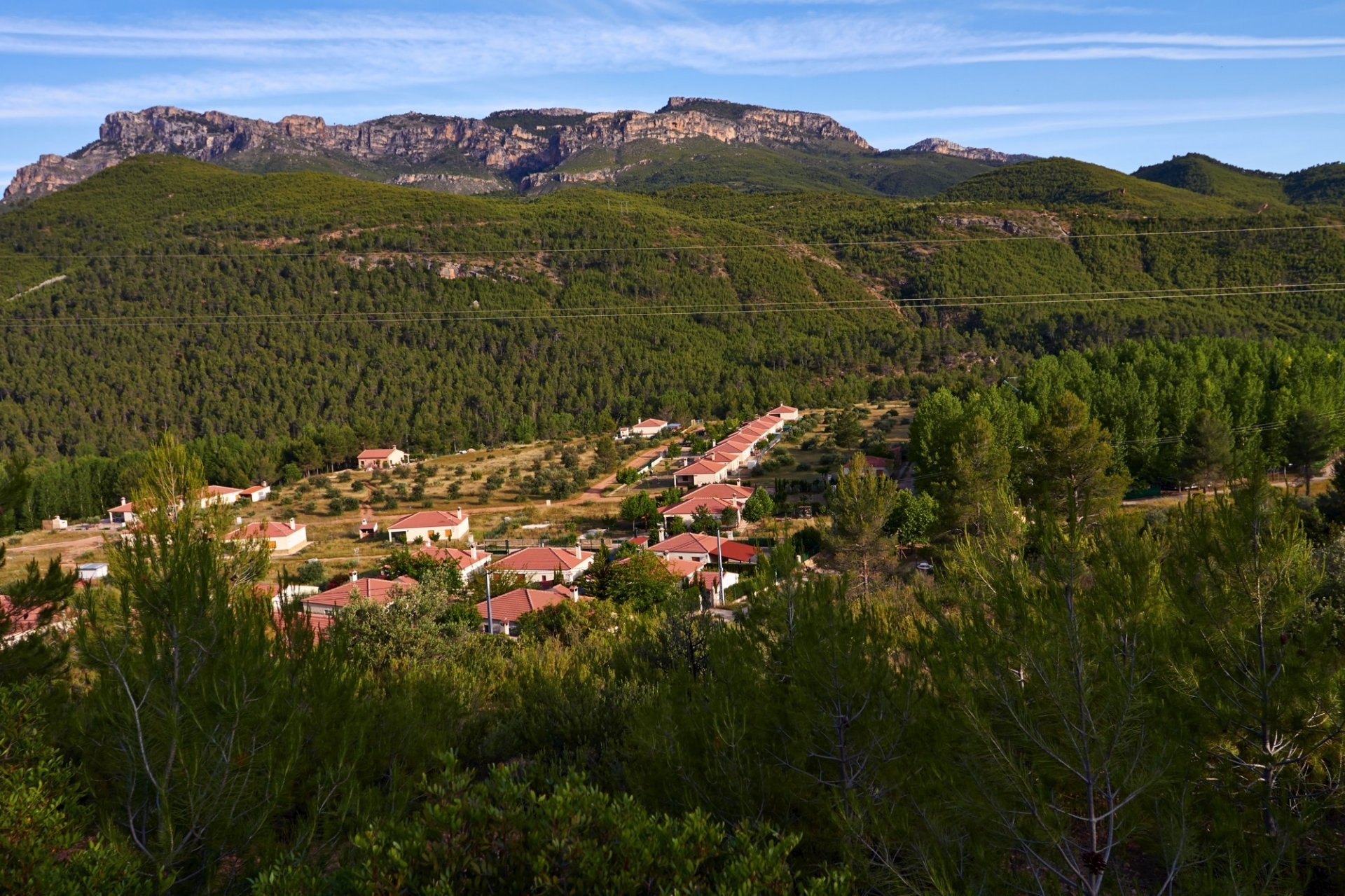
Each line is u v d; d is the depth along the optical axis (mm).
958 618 9539
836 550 36688
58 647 13172
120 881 6590
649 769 9383
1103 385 69625
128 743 8141
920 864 6762
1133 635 7859
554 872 6133
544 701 15133
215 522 11516
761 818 8328
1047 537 8445
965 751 7500
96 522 82312
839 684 8625
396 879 5910
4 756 8484
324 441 104000
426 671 16406
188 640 8758
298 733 8594
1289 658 8094
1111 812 6762
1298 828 6969
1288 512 8695
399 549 49438
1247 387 60844
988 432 39594
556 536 62438
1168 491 58469
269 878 6121
